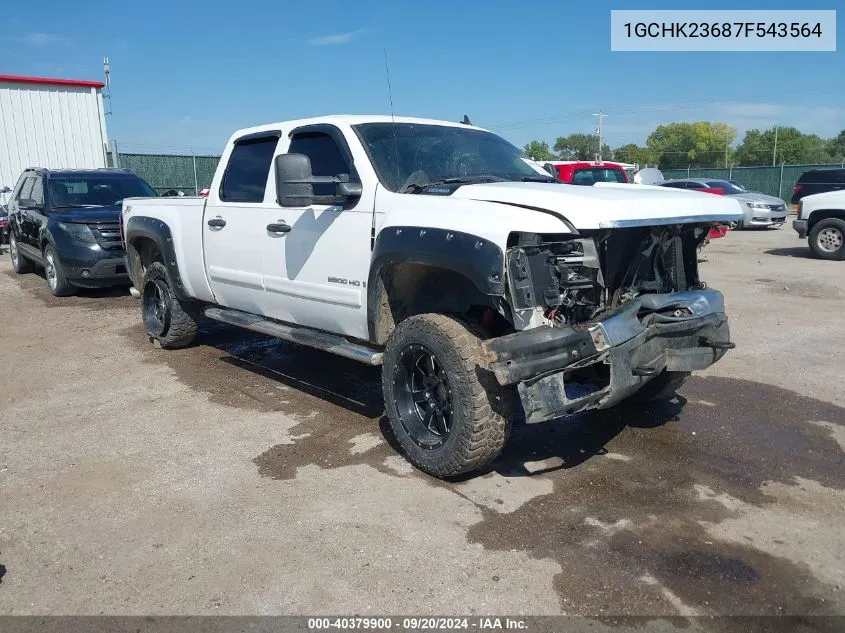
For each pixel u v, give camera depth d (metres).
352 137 4.77
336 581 3.17
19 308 9.77
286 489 4.08
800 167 36.69
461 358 3.83
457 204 4.03
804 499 3.90
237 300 5.99
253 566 3.30
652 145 99.75
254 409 5.46
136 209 7.24
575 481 4.14
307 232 4.97
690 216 4.01
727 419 5.11
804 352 6.87
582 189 4.24
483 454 3.91
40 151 19.45
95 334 8.09
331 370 6.50
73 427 5.12
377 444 4.73
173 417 5.30
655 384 5.03
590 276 3.71
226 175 5.95
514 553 3.37
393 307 4.52
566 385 4.05
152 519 3.75
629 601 3.00
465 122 6.06
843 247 14.00
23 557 3.42
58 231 10.10
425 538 3.51
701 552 3.36
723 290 10.47
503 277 3.63
